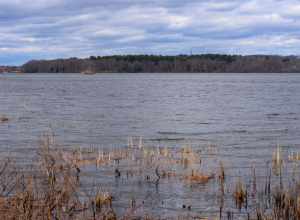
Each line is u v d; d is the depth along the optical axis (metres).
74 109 41.22
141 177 15.17
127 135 25.70
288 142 23.36
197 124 30.94
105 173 15.56
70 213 8.90
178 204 12.38
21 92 68.06
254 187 13.56
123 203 12.20
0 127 28.20
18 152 19.23
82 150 19.98
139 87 86.69
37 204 8.27
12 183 9.98
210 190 13.66
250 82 113.00
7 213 7.78
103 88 81.88
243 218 11.18
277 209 10.88
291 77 160.00
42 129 27.52
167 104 47.59
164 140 24.02
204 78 150.50
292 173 15.70
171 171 16.05
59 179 9.92
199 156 18.95
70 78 151.25
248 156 19.33
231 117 35.31
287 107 44.00
